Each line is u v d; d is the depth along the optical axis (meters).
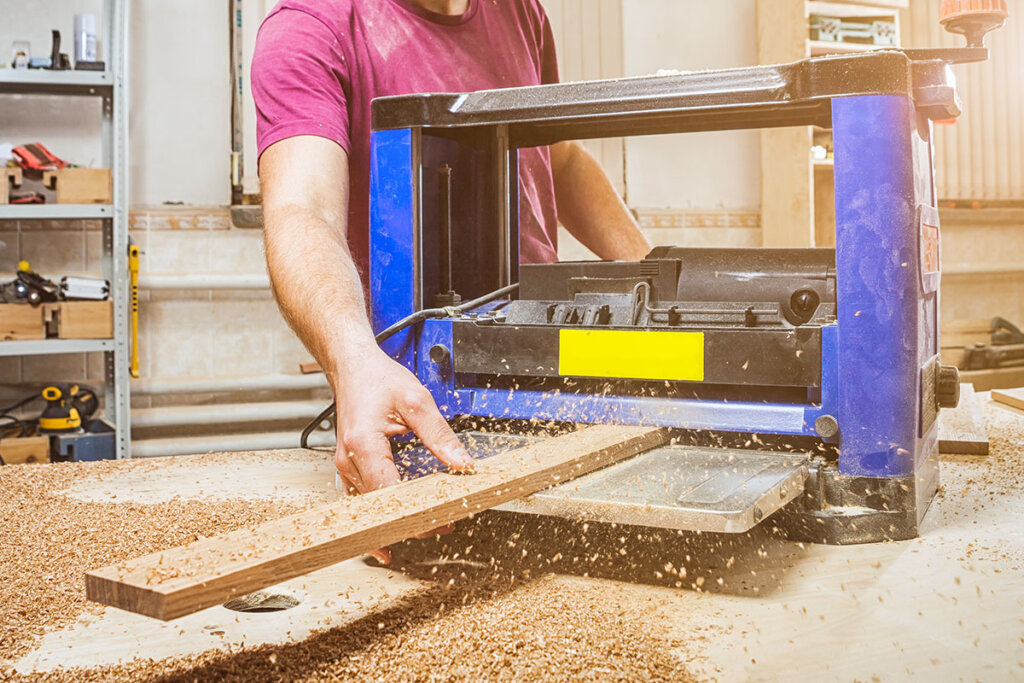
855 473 0.82
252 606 0.69
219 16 3.38
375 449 0.77
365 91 1.34
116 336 2.95
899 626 0.62
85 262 3.29
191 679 0.53
